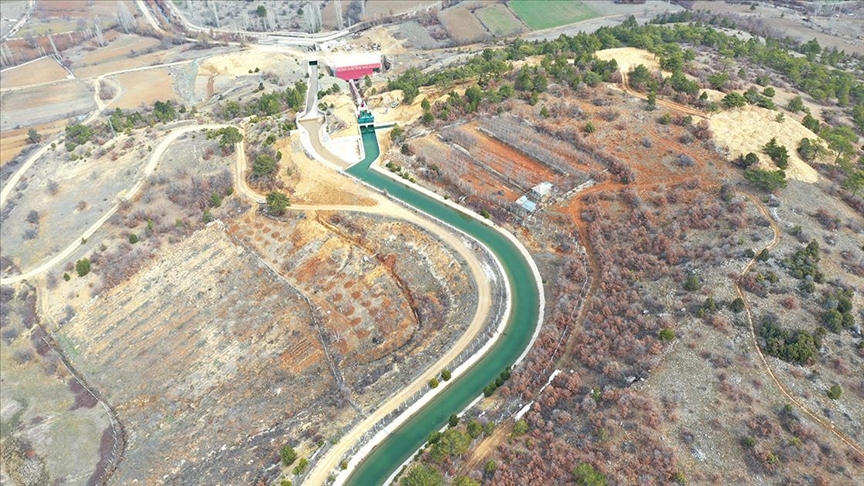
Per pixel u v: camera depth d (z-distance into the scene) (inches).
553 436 2979.8
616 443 2874.0
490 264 4392.2
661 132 5231.3
